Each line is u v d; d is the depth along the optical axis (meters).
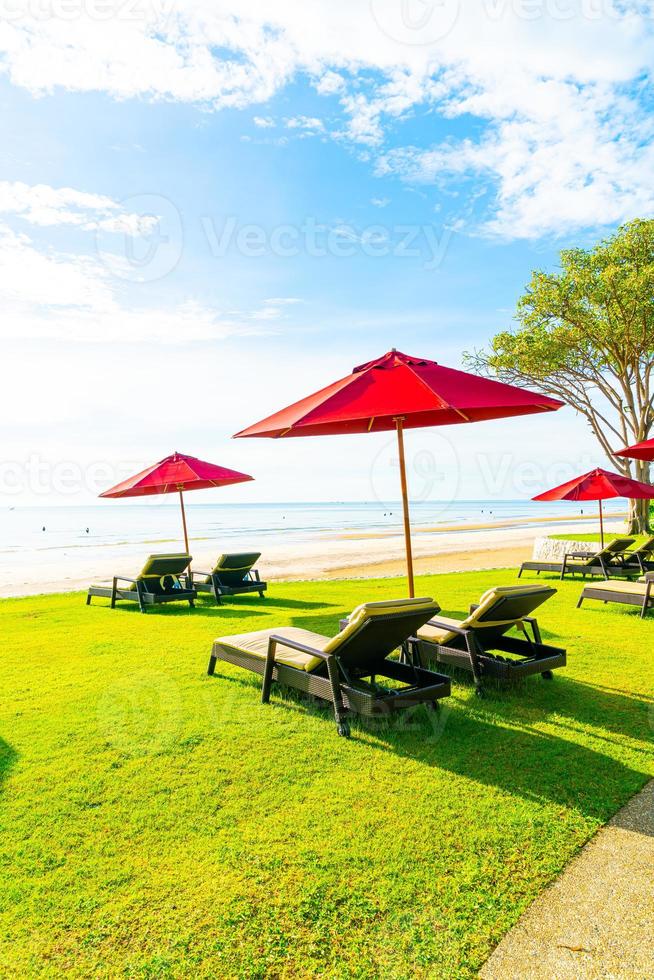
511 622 5.20
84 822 2.97
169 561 9.48
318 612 8.84
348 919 2.24
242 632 7.50
